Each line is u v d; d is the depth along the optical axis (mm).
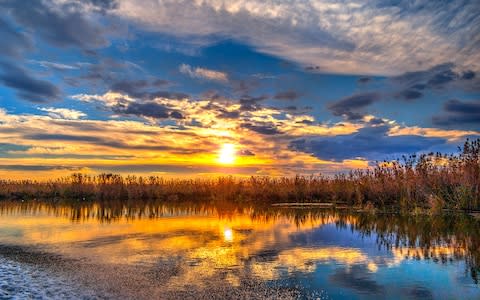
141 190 62500
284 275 15406
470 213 34969
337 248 20625
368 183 49969
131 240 23562
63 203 54938
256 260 18016
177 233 26141
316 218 34938
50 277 15352
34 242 23125
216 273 15781
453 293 13109
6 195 65500
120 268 16703
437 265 16797
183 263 17531
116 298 12766
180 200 60781
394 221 31812
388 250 19984
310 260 17938
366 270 16094
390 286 13891
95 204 53000
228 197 60281
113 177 64500
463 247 20578
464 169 39062
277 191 59000
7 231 27531
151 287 13930
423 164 43750
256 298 12711
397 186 45344
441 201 37500
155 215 37969
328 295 12969
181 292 13344
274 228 28297
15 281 14773
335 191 56625
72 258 18734
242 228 28391
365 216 36031
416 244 21484
